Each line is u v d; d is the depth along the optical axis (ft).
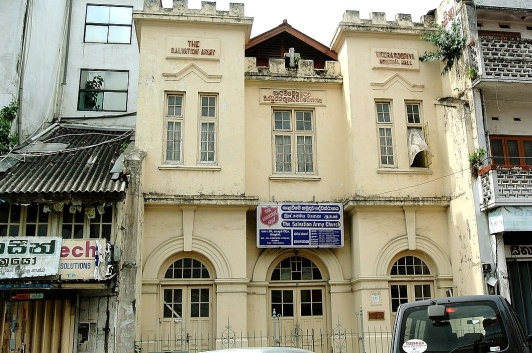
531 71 48.03
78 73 65.87
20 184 40.50
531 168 44.70
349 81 51.06
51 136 55.98
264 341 46.85
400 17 52.95
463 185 47.21
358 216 48.55
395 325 22.02
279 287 49.32
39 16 57.06
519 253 47.93
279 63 52.65
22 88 52.54
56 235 40.75
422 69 52.65
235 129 49.01
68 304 39.68
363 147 49.88
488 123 51.93
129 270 40.75
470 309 20.94
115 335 39.45
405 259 49.70
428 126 51.60
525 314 46.78
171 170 47.47
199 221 46.80
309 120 52.90
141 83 49.01
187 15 50.06
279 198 50.21
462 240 47.14
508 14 52.75
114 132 60.08
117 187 40.06
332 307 48.55
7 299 39.11
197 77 49.78
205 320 46.01
